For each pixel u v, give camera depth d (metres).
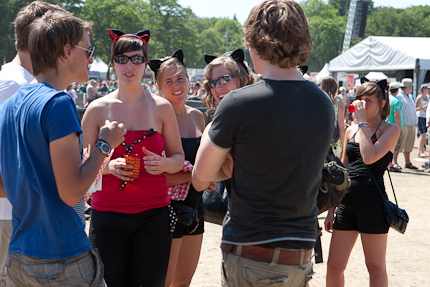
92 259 2.09
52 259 1.96
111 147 2.12
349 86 25.62
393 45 20.09
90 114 2.88
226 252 2.07
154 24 90.44
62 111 1.91
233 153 2.02
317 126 1.98
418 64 18.75
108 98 2.94
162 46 92.94
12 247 2.02
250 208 1.97
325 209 2.91
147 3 91.50
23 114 1.95
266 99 1.93
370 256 3.39
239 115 1.93
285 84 1.98
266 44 1.96
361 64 21.48
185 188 3.19
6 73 2.82
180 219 2.99
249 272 1.98
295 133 1.93
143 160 2.81
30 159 1.93
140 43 2.90
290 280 1.99
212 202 3.28
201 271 4.63
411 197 8.12
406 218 3.33
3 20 61.66
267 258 1.97
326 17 129.75
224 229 2.10
